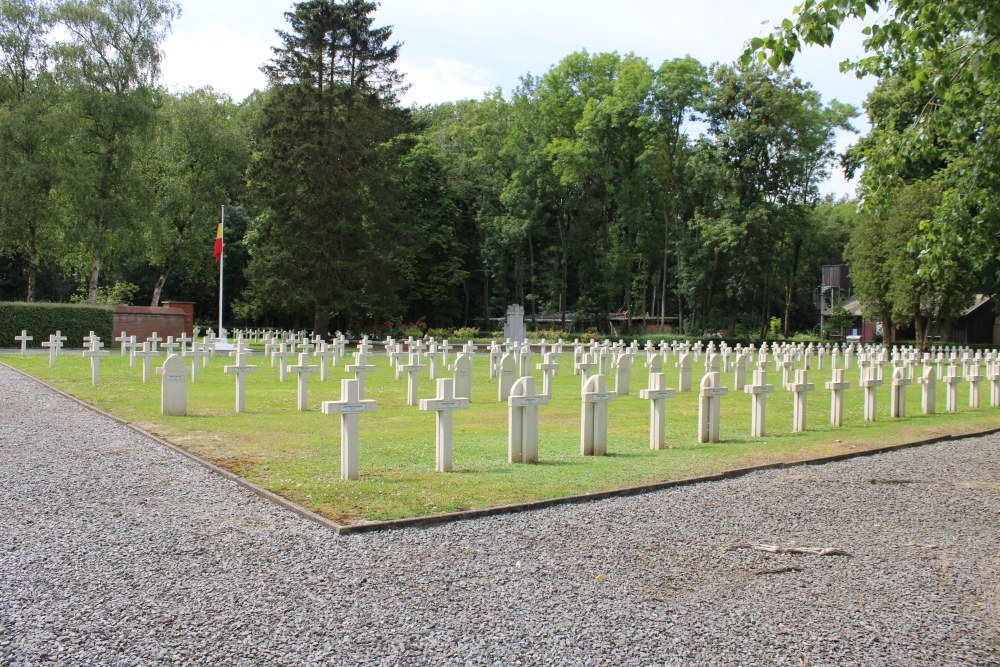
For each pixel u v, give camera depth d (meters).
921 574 5.81
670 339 45.84
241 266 58.28
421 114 72.75
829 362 37.31
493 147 62.53
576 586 5.37
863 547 6.49
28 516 6.84
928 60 9.38
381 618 4.72
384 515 6.98
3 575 5.36
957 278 33.56
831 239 60.09
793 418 14.90
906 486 9.02
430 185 58.81
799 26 7.74
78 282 56.97
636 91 51.50
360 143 44.00
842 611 5.03
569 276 67.69
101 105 38.47
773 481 9.16
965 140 10.62
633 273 63.94
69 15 38.78
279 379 22.06
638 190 56.69
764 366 24.69
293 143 42.94
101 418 13.11
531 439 9.83
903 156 10.60
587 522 7.07
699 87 51.41
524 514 7.32
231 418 13.61
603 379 10.65
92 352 19.02
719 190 50.81
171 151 45.81
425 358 27.78
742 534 6.79
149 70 40.81
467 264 65.81
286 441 11.02
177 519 6.83
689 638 4.54
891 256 37.44
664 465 9.80
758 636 4.59
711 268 52.78
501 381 17.98
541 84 58.25
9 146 36.69
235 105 60.41
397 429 12.55
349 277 44.34
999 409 18.12
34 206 37.97
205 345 27.12
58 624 4.55
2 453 9.72
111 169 39.72
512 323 46.38
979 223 10.32
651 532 6.78
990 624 4.86
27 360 26.44
